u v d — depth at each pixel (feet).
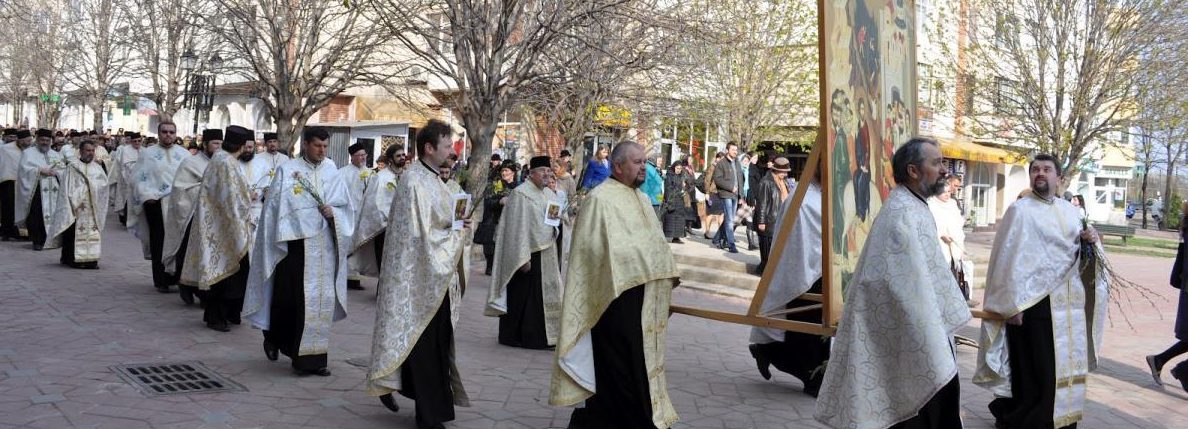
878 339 15.21
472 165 44.42
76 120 154.10
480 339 29.53
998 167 114.01
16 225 48.11
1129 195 250.98
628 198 17.39
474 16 43.75
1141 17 72.43
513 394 22.17
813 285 23.52
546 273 28.37
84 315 29.22
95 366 22.56
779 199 40.83
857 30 18.98
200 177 32.14
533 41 44.98
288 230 22.13
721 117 67.51
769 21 72.18
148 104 121.80
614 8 43.68
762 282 17.46
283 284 22.71
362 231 34.68
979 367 20.44
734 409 21.86
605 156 49.44
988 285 20.13
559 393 16.89
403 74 71.72
